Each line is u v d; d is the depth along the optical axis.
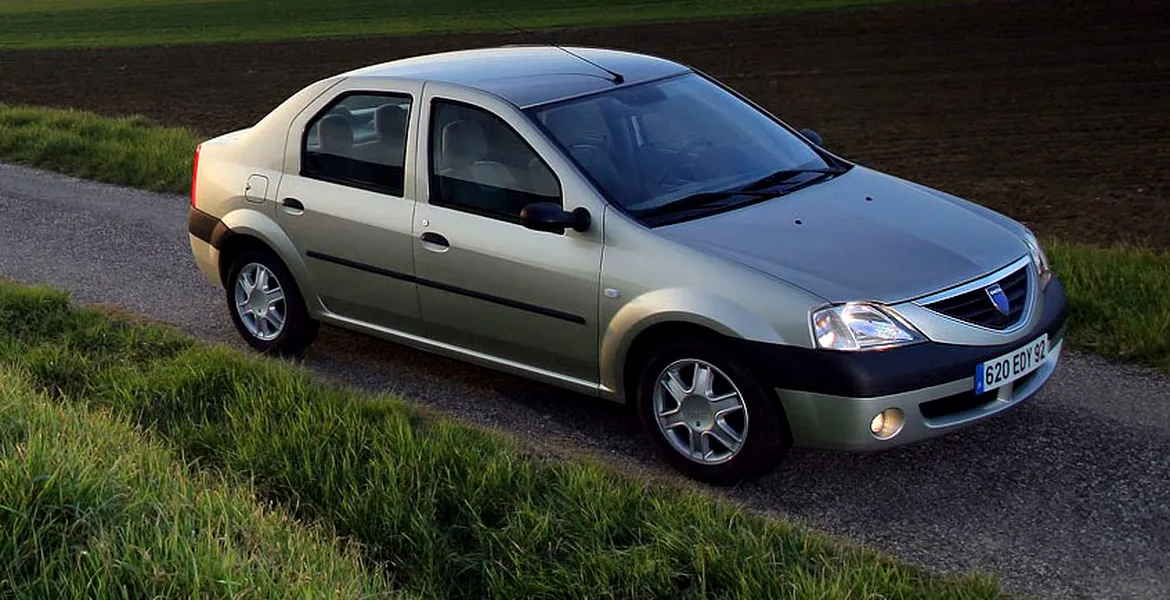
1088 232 12.52
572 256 5.60
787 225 5.50
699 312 5.16
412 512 4.77
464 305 6.10
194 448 5.54
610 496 4.77
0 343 7.00
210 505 4.20
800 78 27.28
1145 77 24.53
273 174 6.95
